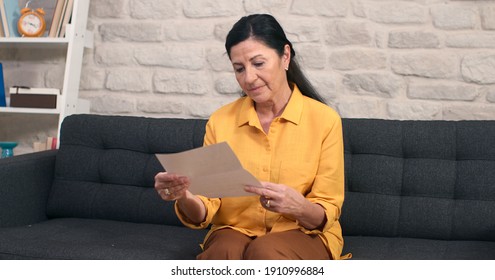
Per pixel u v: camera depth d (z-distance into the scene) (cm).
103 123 279
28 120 342
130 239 233
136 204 265
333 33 299
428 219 237
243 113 209
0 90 323
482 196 236
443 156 244
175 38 318
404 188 244
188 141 267
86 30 320
